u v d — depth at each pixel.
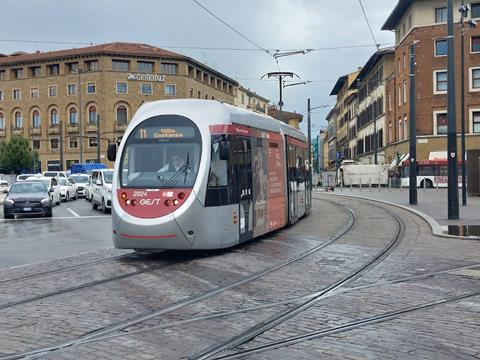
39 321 7.40
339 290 9.05
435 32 55.88
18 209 24.97
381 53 68.94
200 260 12.16
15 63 84.06
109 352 6.08
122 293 9.03
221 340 6.48
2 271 11.30
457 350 6.00
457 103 55.34
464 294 8.70
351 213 24.28
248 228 13.97
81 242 16.33
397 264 11.48
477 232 16.66
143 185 12.21
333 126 131.62
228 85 98.94
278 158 16.81
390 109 67.38
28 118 83.88
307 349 6.09
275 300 8.42
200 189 12.07
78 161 81.56
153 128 12.62
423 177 56.06
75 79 80.69
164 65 81.62
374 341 6.33
